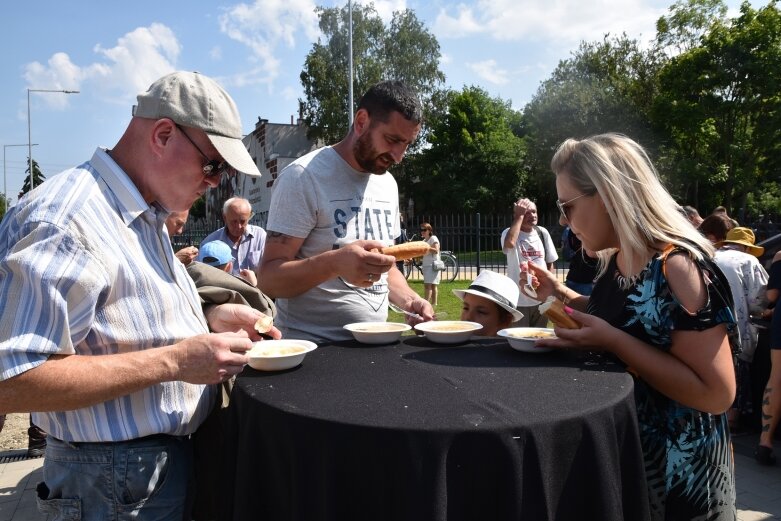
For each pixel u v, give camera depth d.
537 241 6.27
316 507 1.32
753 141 27.25
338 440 1.27
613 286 1.91
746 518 3.39
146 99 1.49
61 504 1.50
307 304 2.46
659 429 1.72
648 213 1.71
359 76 32.00
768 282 4.37
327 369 1.80
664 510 1.71
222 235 5.21
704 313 1.59
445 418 1.30
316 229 2.45
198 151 1.49
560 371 1.74
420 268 15.67
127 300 1.43
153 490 1.54
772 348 4.05
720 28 27.12
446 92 34.91
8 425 5.12
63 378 1.22
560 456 1.31
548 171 33.28
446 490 1.23
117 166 1.47
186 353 1.39
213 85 1.55
